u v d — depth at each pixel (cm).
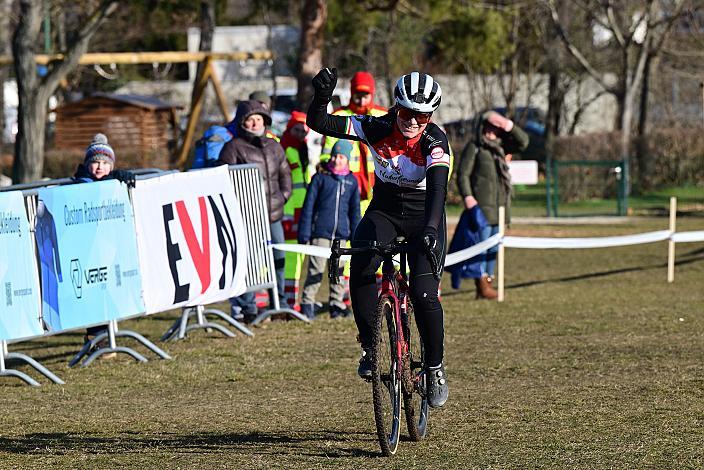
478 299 3139
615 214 6500
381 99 9056
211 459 1395
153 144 7950
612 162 6550
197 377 2034
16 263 1992
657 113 9369
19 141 4934
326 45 8181
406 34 8631
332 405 1744
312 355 2238
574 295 3206
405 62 9112
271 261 2645
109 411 1753
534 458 1366
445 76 9506
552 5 7669
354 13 7512
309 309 2758
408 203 1430
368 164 2744
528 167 5984
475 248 3062
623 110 7788
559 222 6025
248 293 2652
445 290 3466
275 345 2373
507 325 2588
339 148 2677
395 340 1401
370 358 1364
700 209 6712
